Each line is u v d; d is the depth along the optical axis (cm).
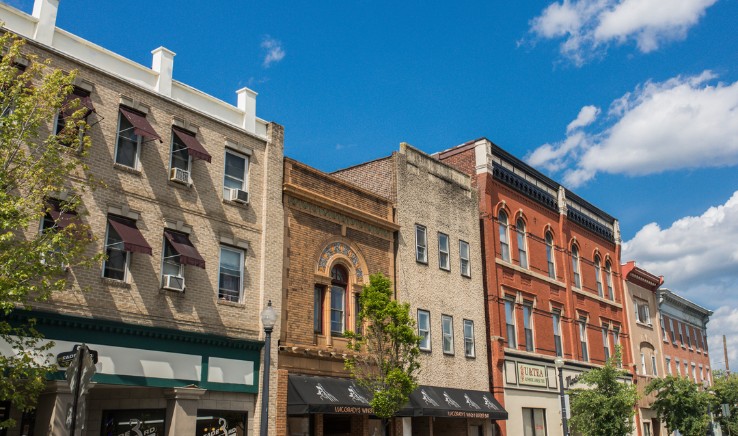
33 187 1407
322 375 2356
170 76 2108
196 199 2097
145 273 1911
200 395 1948
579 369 3856
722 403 5234
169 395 1894
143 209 1945
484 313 3247
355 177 3064
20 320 1603
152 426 1920
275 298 2241
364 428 2495
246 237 2217
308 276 2394
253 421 2111
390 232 2812
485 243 3366
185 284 2006
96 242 1806
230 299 2139
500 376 3197
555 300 3809
